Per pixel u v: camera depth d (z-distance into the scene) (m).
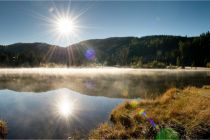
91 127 11.45
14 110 15.73
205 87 24.81
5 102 19.25
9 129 11.08
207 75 64.31
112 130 10.51
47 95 23.83
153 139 9.28
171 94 19.45
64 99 20.88
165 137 9.25
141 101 16.83
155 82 39.69
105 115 14.04
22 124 11.98
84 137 10.00
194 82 39.09
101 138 9.66
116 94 24.28
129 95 23.44
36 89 29.48
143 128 10.40
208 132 9.56
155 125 10.47
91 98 21.61
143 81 41.91
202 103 13.66
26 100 20.33
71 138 9.88
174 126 10.25
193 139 9.11
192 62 178.50
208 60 176.25
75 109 15.98
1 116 13.87
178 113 12.13
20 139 9.64
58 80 45.12
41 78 50.66
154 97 21.52
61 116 13.73
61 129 11.07
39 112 15.05
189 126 10.18
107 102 19.17
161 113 12.70
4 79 47.38
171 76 58.84
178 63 177.00
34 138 9.82
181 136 9.44
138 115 12.32
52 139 9.62
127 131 10.20
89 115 14.09
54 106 17.28
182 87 30.55
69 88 30.56
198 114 11.17
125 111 14.12
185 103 14.57
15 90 28.34
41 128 11.29
